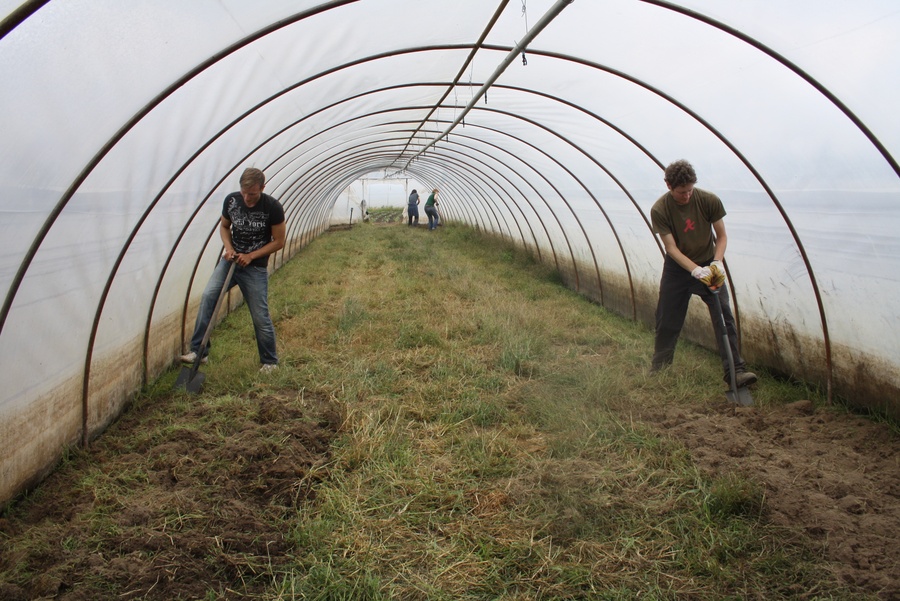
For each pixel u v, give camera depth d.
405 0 4.49
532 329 7.37
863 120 3.86
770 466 3.88
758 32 3.94
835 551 3.05
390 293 9.86
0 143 2.82
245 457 4.09
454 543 3.27
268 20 4.00
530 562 3.12
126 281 5.00
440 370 5.92
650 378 5.55
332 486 3.85
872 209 4.18
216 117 5.20
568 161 8.50
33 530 3.32
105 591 2.84
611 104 6.22
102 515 3.50
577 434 4.39
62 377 4.09
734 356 5.11
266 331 5.88
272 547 3.21
